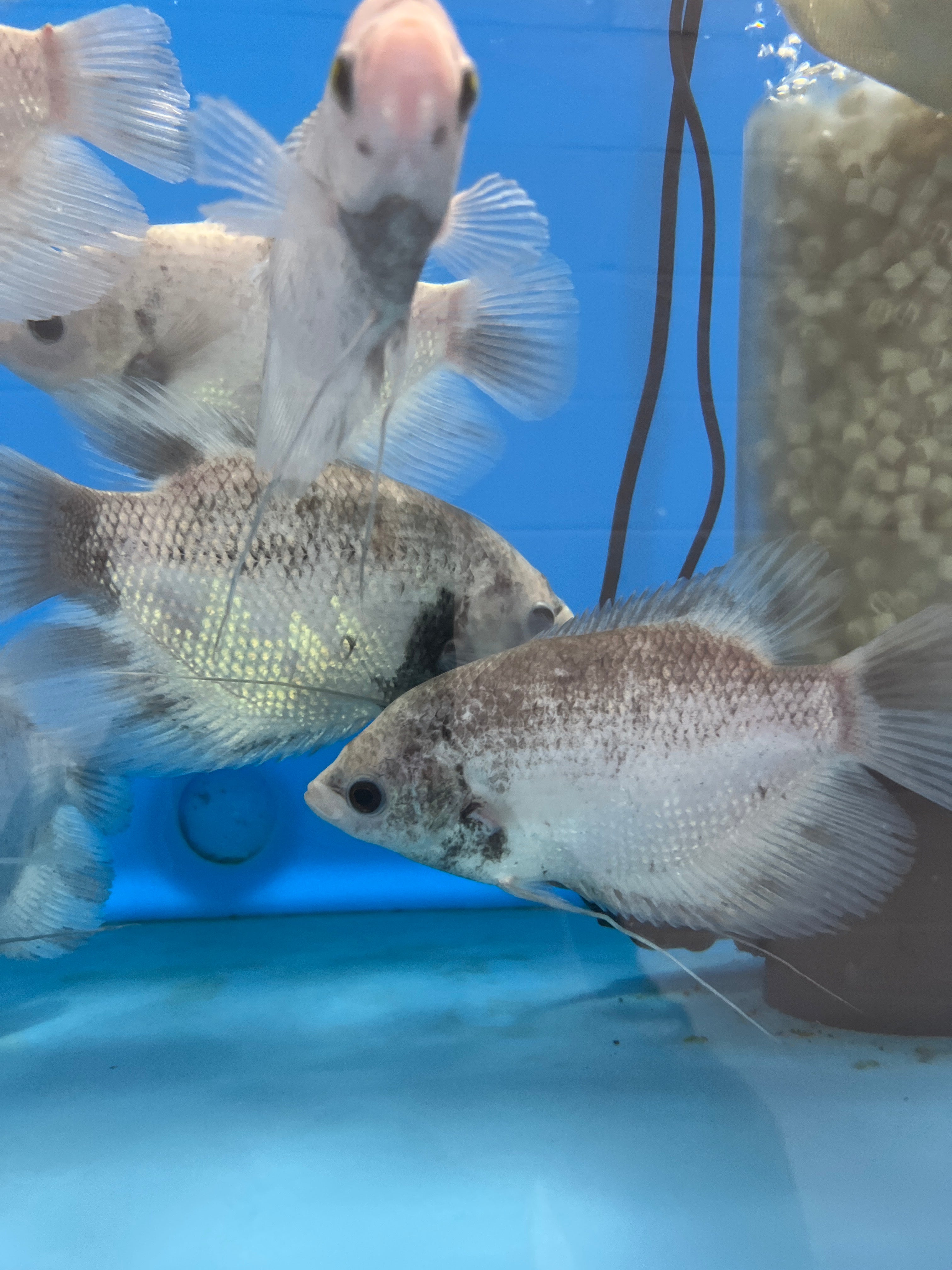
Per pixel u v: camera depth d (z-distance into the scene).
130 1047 0.34
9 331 0.35
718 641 0.32
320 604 0.34
